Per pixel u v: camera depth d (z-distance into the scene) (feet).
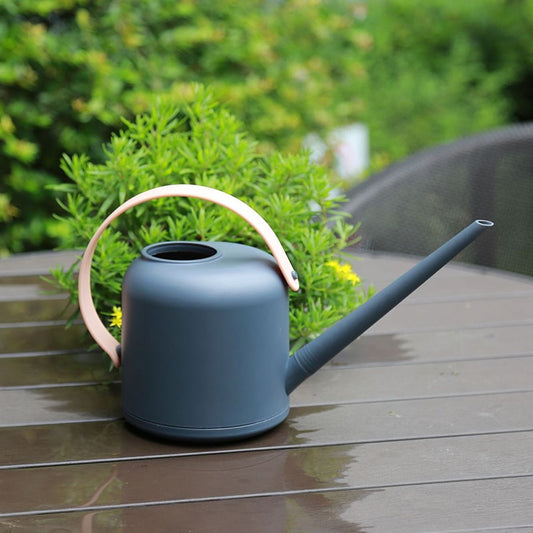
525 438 3.60
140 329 3.45
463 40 15.42
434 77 14.99
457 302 5.34
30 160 9.49
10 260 6.12
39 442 3.56
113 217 3.61
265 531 2.95
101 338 3.76
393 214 7.07
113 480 3.27
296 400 3.97
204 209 4.17
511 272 7.64
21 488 3.21
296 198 4.38
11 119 9.46
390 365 4.37
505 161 7.50
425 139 13.92
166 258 3.75
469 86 15.71
